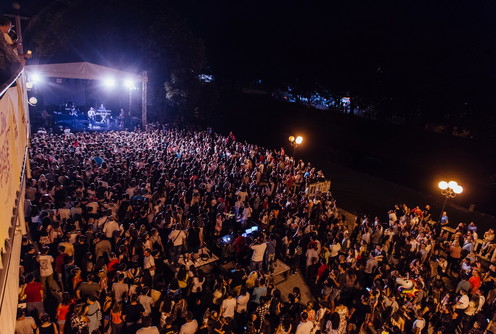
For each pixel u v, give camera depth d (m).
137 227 11.67
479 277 11.29
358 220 16.38
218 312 8.61
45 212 10.23
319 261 12.71
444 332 10.09
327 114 45.19
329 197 17.67
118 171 14.64
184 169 17.16
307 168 22.19
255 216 15.90
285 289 12.07
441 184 15.87
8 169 3.27
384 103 38.50
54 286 8.68
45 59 33.31
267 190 17.34
